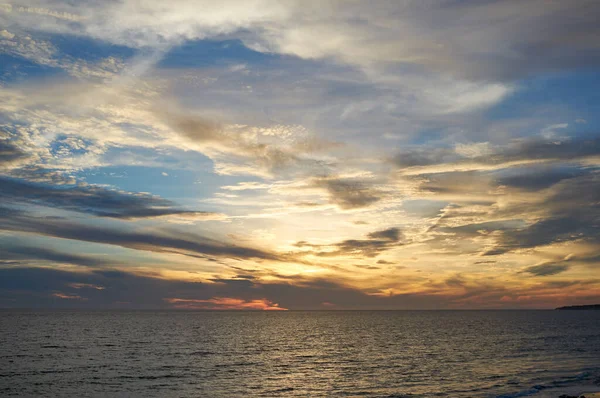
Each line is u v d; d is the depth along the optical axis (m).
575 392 40.91
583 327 158.25
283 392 43.53
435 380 49.22
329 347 88.00
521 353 75.31
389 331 141.25
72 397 40.69
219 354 74.75
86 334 116.00
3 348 79.00
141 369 57.22
